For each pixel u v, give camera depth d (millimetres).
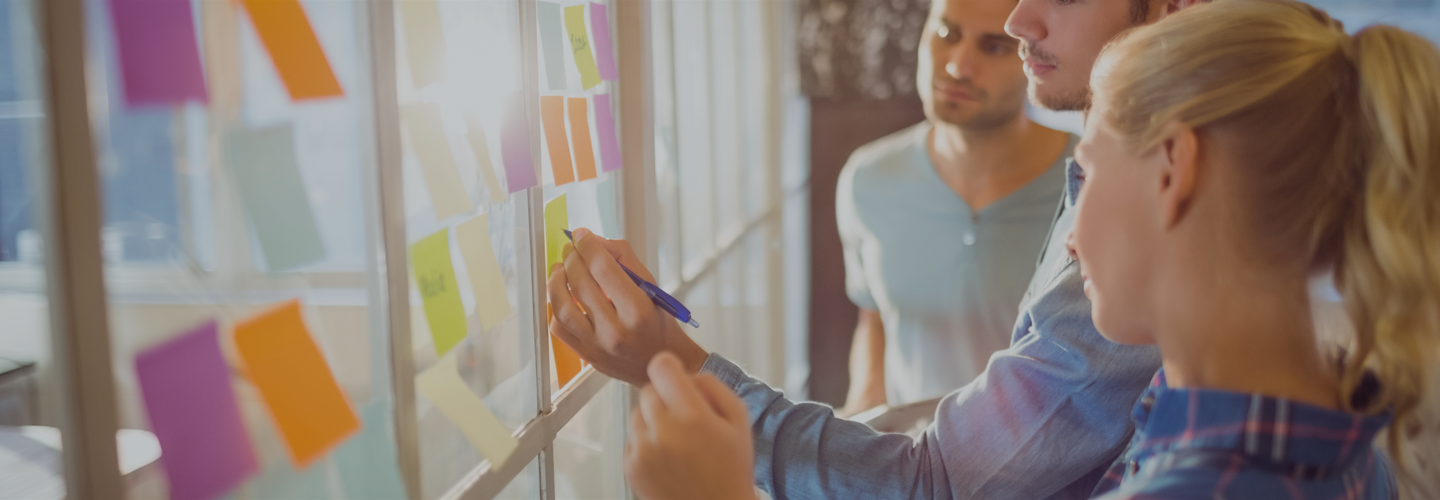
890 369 1761
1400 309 473
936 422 829
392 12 541
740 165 1909
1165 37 528
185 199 407
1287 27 507
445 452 637
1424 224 468
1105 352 735
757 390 836
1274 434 473
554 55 785
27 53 345
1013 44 1460
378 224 539
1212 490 461
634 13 1006
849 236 1810
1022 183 1570
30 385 360
